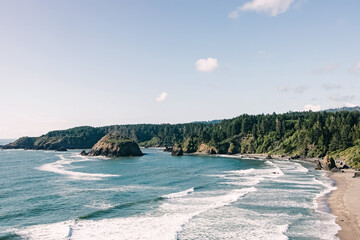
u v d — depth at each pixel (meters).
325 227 33.44
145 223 35.22
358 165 93.00
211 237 30.69
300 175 77.44
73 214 39.69
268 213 39.41
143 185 63.19
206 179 72.00
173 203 45.56
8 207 43.31
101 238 30.14
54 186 60.94
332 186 59.34
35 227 33.91
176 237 30.44
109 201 47.12
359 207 41.28
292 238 30.23
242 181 67.38
